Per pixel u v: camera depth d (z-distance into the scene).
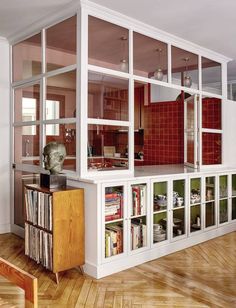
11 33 3.90
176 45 3.98
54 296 2.48
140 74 4.70
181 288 2.64
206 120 4.95
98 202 2.83
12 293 2.52
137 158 6.26
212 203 4.21
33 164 3.82
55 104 3.43
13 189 4.20
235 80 6.58
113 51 3.85
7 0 2.94
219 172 4.23
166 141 5.65
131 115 3.46
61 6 3.07
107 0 2.92
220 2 2.93
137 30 3.49
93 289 2.61
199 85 4.39
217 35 3.83
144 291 2.58
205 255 3.48
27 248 3.11
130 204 3.12
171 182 3.55
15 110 4.16
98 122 3.16
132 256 3.13
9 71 4.17
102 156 4.18
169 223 3.53
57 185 2.91
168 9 3.09
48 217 2.77
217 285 2.71
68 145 3.23
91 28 3.38
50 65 3.53
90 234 2.90
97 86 3.76
